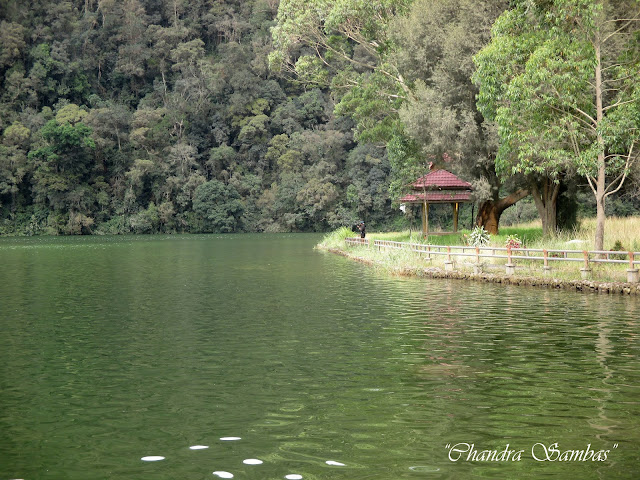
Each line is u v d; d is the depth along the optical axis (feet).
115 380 44.16
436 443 31.22
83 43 474.08
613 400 37.65
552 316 68.44
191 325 66.23
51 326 66.18
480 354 50.55
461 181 159.53
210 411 36.81
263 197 425.28
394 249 141.49
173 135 451.53
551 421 34.17
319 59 204.03
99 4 483.51
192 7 533.14
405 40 155.43
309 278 114.73
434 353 51.19
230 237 347.36
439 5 150.30
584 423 33.78
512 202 154.30
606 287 87.04
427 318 68.44
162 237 355.15
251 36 514.27
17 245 262.88
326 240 232.94
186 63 472.03
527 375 43.80
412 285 100.89
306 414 35.96
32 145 393.50
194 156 433.48
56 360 50.49
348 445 31.12
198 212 411.34
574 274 95.35
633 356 49.19
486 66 99.96
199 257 179.73
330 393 40.14
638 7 105.19
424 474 27.71
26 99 436.35
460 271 108.99
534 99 94.63
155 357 51.29
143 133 423.64
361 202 400.47
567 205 145.69
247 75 457.27
